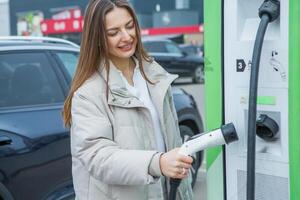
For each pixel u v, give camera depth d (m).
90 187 1.86
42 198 3.43
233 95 1.79
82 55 1.87
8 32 27.20
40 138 3.43
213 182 1.89
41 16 25.98
